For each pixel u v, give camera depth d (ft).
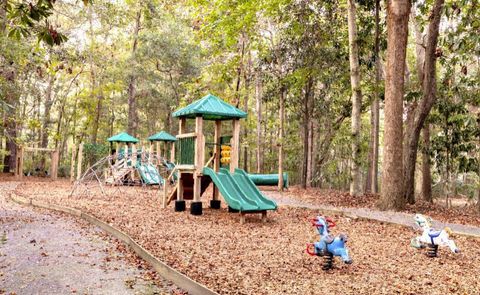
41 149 88.12
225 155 42.06
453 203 67.72
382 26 60.90
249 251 23.89
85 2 16.75
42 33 15.60
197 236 27.91
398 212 40.73
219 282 17.35
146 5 98.48
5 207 40.88
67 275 18.80
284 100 82.43
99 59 99.09
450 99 57.62
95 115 116.26
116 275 19.08
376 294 16.52
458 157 58.85
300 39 68.69
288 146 91.97
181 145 41.57
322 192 66.13
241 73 93.20
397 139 42.83
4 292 16.25
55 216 36.45
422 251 25.20
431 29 46.98
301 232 30.73
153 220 34.09
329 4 64.34
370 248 25.82
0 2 15.92
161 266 19.53
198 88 95.50
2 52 51.26
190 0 70.95
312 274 19.35
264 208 34.06
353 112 56.08
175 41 100.42
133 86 104.17
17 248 23.50
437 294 16.79
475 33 42.32
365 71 68.85
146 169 74.54
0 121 65.72
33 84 95.61
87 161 95.71
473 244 27.76
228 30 62.54
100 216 34.65
